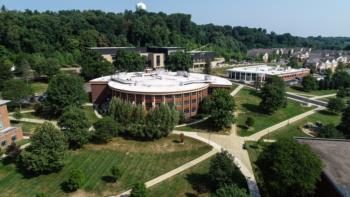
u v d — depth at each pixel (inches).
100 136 2664.9
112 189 2052.2
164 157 2524.6
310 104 4301.2
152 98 3307.1
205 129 3186.5
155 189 2041.1
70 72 5556.1
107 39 7559.1
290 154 1596.9
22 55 5364.2
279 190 1599.4
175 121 2942.9
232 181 1988.2
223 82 4097.0
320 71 7716.5
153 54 6717.5
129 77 4202.8
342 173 1588.3
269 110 3715.6
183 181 2140.7
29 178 2170.3
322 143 2007.9
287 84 5570.9
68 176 2199.8
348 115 2952.8
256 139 2967.5
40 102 3713.1
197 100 3617.1
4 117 2736.2
